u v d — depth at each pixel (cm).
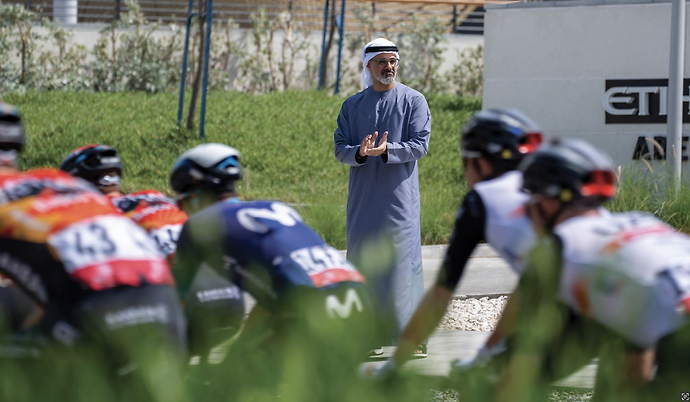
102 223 616
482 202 712
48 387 488
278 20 6531
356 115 1411
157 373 502
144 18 6334
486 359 686
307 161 4181
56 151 4203
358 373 522
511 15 3578
